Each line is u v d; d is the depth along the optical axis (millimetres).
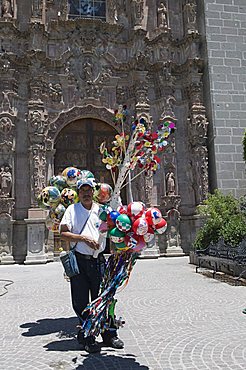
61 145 19828
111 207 5570
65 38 20375
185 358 4840
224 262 11227
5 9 19766
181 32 21859
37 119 18906
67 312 7648
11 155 18516
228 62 20406
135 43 20641
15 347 5504
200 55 21094
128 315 7207
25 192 18875
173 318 6910
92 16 21500
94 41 20422
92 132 20281
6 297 9438
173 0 22109
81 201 5742
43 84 19578
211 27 20594
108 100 20453
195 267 14633
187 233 19828
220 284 10578
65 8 20688
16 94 19188
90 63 20250
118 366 4637
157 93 20766
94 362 4812
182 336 5789
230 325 6355
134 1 21016
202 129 19953
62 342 5691
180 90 21141
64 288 10594
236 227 12930
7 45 19422
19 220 18500
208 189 19625
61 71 20109
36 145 18703
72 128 20078
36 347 5484
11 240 18047
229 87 20172
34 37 19547
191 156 20141
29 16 20484
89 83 20016
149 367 4570
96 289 5523
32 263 17547
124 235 5188
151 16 21750
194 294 9164
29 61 19516
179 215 19547
